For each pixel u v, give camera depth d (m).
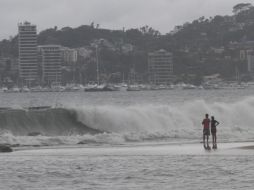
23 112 192.75
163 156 130.88
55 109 197.62
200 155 131.25
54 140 164.75
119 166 117.88
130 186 97.94
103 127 197.38
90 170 114.00
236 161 121.12
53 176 108.38
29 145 159.38
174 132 183.25
